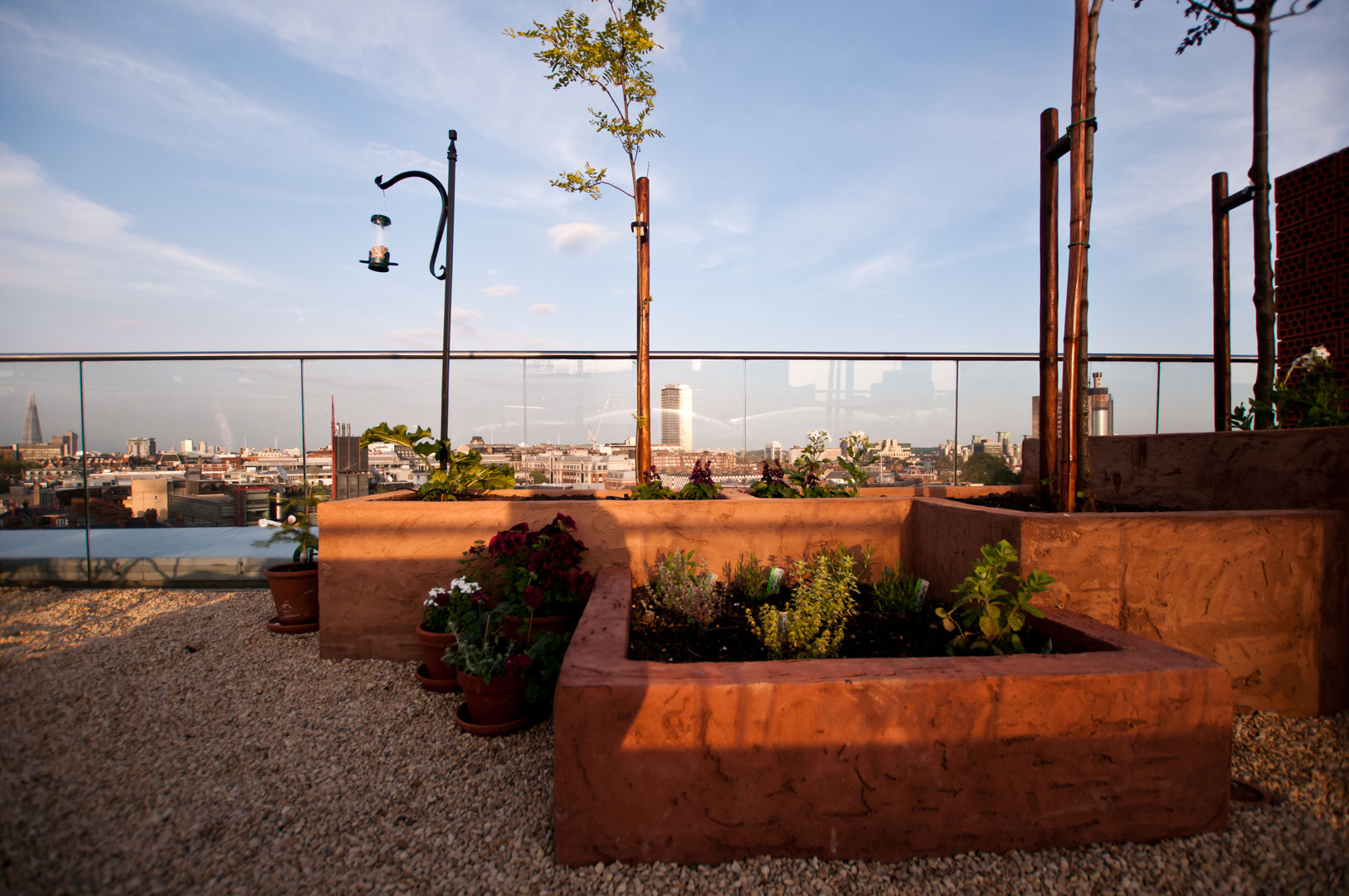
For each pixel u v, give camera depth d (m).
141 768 1.87
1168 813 1.47
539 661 2.18
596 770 1.38
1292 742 1.97
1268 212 3.13
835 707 1.40
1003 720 1.42
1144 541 2.09
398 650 2.79
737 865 1.39
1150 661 1.52
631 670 1.46
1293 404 2.93
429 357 4.46
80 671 2.65
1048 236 2.86
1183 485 2.99
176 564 4.06
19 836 1.50
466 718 2.19
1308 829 1.53
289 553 4.15
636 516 2.79
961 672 1.44
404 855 1.47
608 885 1.35
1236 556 2.12
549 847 1.48
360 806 1.69
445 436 3.84
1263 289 3.13
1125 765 1.46
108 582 4.06
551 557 2.43
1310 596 2.17
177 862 1.43
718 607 2.46
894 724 1.41
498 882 1.36
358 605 2.79
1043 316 2.88
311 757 1.97
